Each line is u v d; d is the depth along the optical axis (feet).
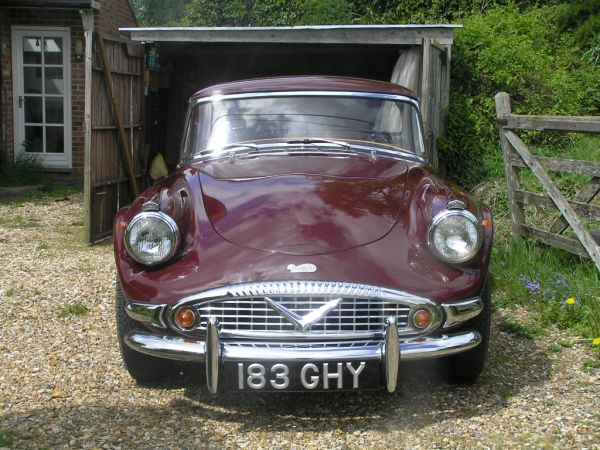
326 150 14.92
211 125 15.76
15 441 10.81
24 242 25.91
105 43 26.43
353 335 10.98
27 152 40.40
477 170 29.25
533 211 22.97
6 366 14.05
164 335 11.60
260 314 11.07
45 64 39.99
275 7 48.39
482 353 12.53
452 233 11.48
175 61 37.42
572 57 38.91
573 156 28.89
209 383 10.93
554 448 10.62
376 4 47.34
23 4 36.11
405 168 14.17
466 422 11.58
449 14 46.26
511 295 18.04
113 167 27.50
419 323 11.14
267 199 12.50
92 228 25.67
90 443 10.83
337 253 11.28
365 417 11.87
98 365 14.16
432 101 28.09
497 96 21.25
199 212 12.39
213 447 10.80
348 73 37.86
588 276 18.03
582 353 14.79
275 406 12.34
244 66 38.19
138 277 11.66
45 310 17.70
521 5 47.60
